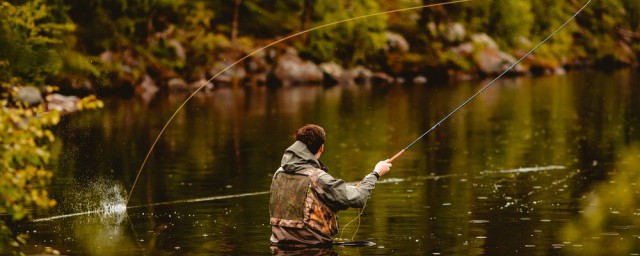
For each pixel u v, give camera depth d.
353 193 6.45
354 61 41.22
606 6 58.53
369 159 13.82
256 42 39.81
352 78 39.88
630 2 60.12
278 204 6.52
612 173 11.75
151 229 7.67
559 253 6.64
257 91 33.34
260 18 42.09
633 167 12.43
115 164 13.01
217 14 41.62
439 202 9.17
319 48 40.41
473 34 47.22
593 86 35.69
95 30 31.42
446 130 18.92
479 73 44.84
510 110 24.45
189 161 13.40
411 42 45.31
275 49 39.28
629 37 59.59
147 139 16.70
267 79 37.59
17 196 5.00
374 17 41.78
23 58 20.23
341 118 22.16
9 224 7.86
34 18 20.53
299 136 6.58
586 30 56.72
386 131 18.83
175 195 9.85
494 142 16.34
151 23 34.19
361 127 19.78
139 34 33.56
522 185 10.58
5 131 4.95
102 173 11.95
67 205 8.98
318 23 41.31
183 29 36.75
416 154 14.38
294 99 29.02
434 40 45.62
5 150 4.95
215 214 8.48
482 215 8.36
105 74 29.92
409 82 40.91
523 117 22.19
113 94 30.25
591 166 12.62
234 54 37.56
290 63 38.16
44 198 5.02
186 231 7.57
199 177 11.55
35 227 7.75
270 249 6.56
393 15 46.97
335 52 41.12
